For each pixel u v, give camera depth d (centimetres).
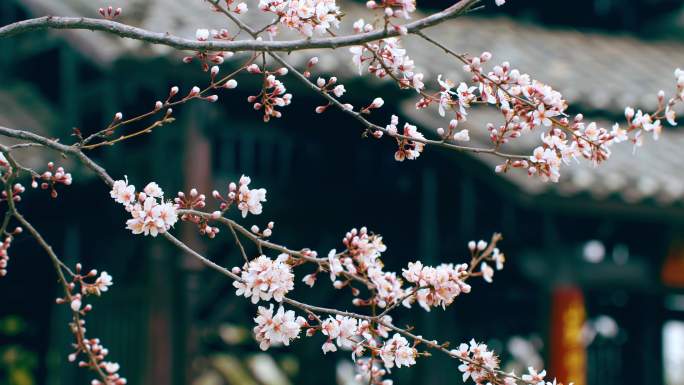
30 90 926
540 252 773
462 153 710
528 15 1095
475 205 819
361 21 268
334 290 820
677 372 1251
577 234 779
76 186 796
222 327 929
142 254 757
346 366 903
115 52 668
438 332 847
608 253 848
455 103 266
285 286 254
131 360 752
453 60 865
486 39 987
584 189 689
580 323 755
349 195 807
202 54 266
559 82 915
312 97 756
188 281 721
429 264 819
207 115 719
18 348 1034
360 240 260
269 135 779
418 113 761
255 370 1126
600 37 1109
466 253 814
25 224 274
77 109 835
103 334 789
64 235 845
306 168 799
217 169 764
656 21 1176
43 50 884
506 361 912
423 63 808
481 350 268
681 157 825
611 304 999
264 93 269
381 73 267
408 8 246
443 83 266
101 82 799
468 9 246
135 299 754
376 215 819
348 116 793
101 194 796
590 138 262
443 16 246
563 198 686
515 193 684
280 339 254
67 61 842
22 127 846
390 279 264
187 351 723
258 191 262
